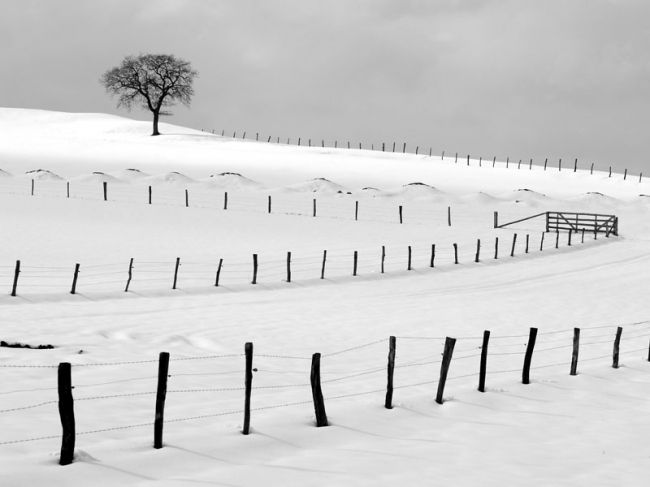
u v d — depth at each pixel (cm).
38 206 6059
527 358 1961
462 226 6475
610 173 13225
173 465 1250
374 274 3969
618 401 1850
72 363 2017
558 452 1427
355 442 1429
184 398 1738
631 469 1339
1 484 1114
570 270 4559
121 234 4956
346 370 2159
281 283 3597
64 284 3269
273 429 1469
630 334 2866
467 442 1466
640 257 5241
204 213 6231
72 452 1215
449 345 1730
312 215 6681
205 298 3194
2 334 2339
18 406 1588
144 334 2477
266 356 2277
